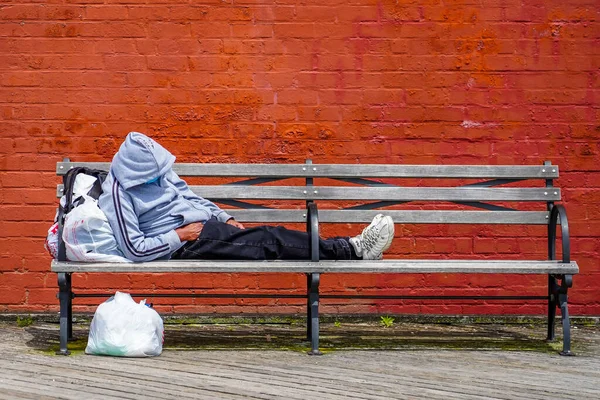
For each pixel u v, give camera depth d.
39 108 10.27
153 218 8.82
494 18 10.41
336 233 10.51
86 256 8.52
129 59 10.28
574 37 10.44
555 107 10.45
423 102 10.41
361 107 10.38
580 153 10.48
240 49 10.33
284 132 10.38
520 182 10.61
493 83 10.43
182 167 9.77
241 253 8.82
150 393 7.08
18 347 8.85
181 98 10.32
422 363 8.38
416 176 9.93
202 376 7.68
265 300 10.53
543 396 7.27
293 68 10.36
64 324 8.51
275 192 9.84
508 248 10.54
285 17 10.33
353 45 10.36
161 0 10.27
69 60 10.27
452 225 10.53
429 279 10.55
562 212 9.23
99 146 10.30
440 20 10.38
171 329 10.02
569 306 10.61
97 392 7.09
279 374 7.80
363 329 10.19
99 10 10.27
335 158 10.39
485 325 10.52
